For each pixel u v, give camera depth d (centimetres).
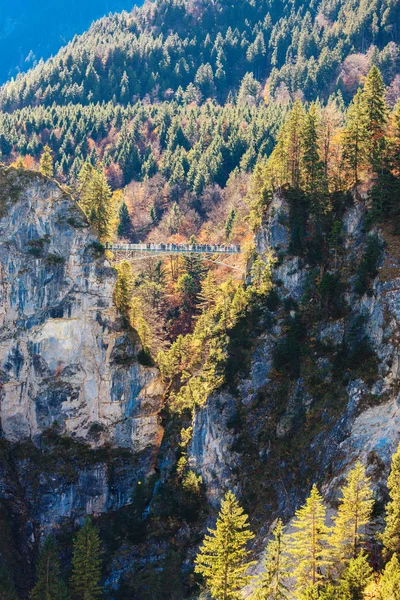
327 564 7281
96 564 9675
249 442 10419
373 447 8431
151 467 12012
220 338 11281
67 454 12038
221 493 10438
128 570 10656
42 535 11606
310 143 11381
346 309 10206
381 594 6381
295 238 11238
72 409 12175
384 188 10525
